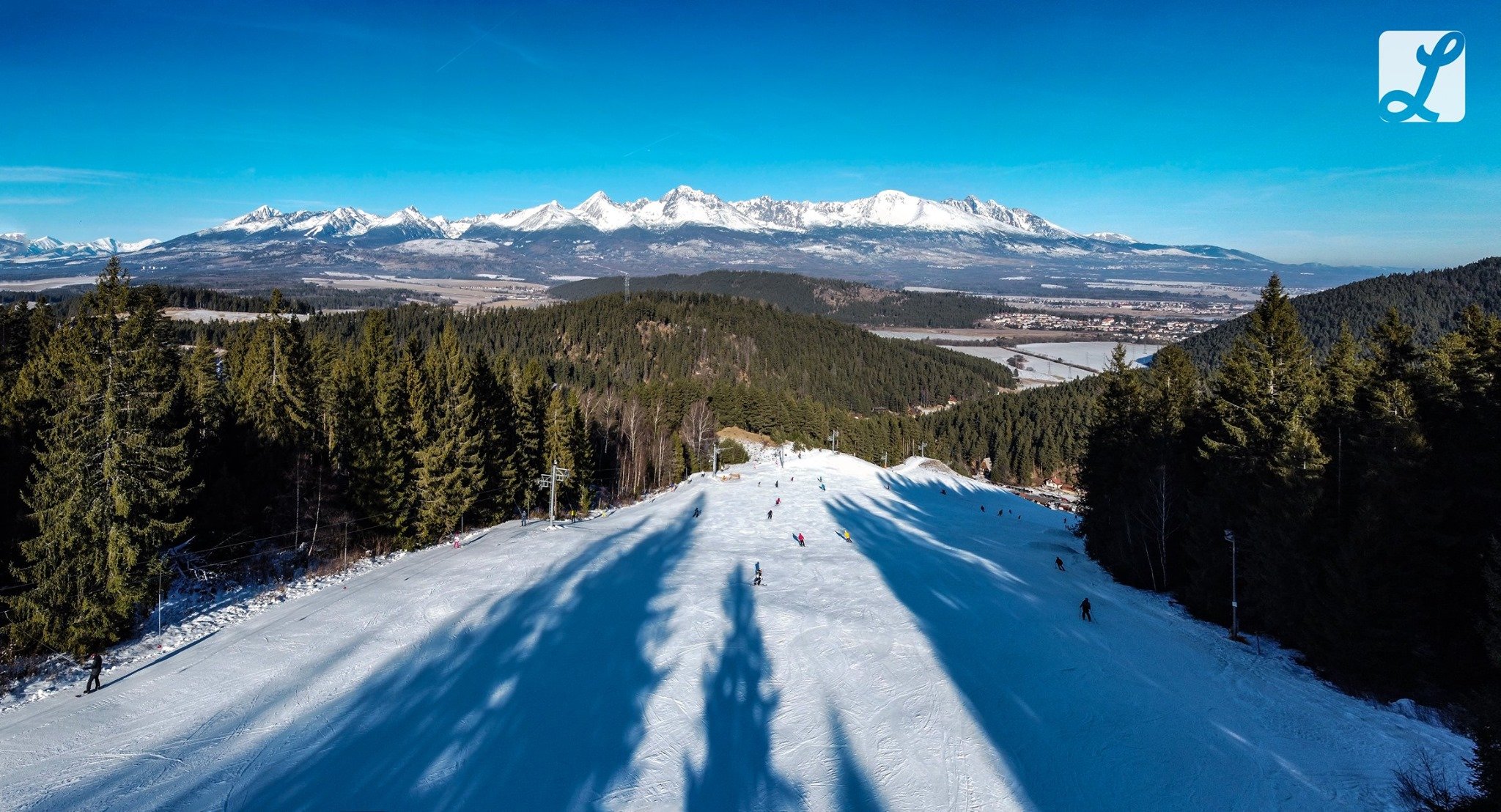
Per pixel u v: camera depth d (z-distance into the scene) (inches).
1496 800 596.7
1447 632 1048.8
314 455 1889.8
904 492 3730.3
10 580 1250.6
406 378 2164.1
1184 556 1664.6
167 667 1153.4
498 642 1275.8
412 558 1924.2
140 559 1220.5
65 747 891.4
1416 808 747.4
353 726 962.7
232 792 804.6
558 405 2753.4
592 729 968.3
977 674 1162.0
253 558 1728.6
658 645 1277.1
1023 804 810.8
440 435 2048.5
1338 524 1188.5
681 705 1046.4
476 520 2331.4
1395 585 1048.8
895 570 1902.1
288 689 1073.5
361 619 1379.2
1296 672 1161.4
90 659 1173.7
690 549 2166.6
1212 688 1097.4
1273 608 1222.9
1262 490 1299.2
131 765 855.1
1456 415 1152.2
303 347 2630.4
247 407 1947.6
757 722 1000.9
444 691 1074.1
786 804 811.4
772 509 3046.3
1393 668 1037.2
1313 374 1533.0
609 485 3543.3
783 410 5644.7
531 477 2603.3
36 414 1386.6
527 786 830.5
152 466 1233.4
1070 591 1704.0
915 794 830.5
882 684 1123.9
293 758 880.3
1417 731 935.7
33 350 2160.4
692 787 839.1
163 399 1446.9
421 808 781.9
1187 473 1721.2
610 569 1824.6
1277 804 791.1
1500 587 796.0
